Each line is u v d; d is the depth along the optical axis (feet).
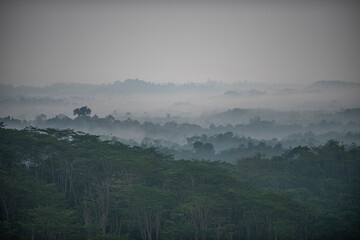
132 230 480.64
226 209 479.41
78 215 469.98
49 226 394.52
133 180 515.50
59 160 538.88
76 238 421.59
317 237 448.24
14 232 410.52
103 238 409.49
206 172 504.02
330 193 602.85
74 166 556.10
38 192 441.27
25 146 537.24
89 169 533.55
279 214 440.45
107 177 535.19
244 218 464.24
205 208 449.89
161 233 461.37
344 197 580.71
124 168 525.75
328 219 453.17
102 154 545.44
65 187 526.57
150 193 453.17
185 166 514.27
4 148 507.30
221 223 477.36
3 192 435.53
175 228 437.58
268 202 443.73
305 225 451.53
